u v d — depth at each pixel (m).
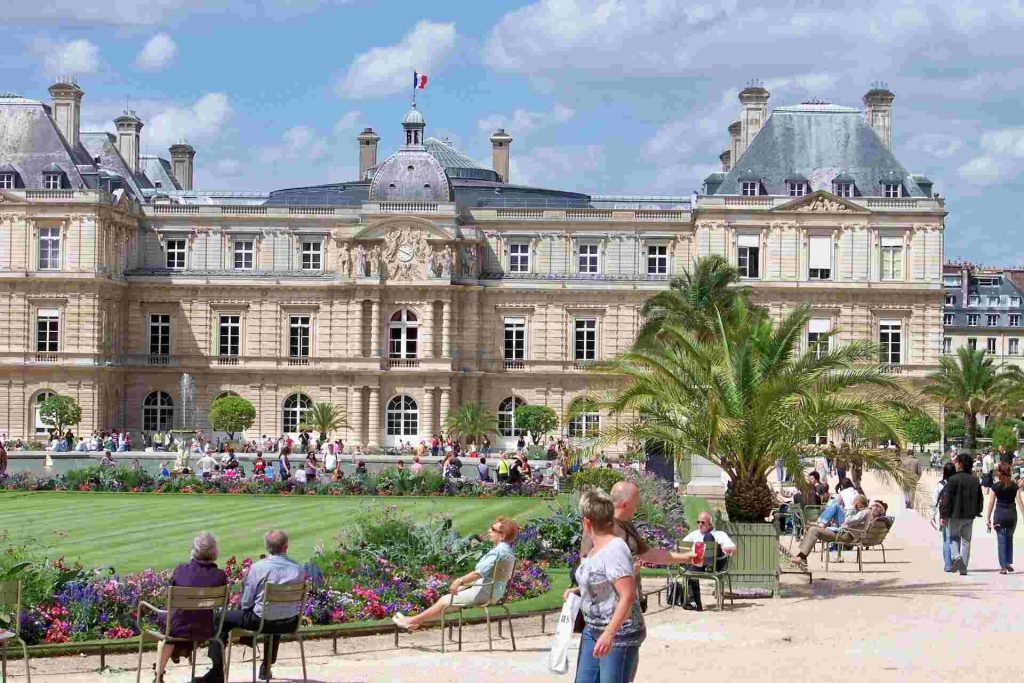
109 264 119.81
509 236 126.38
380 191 123.25
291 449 99.56
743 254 120.31
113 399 121.25
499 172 152.00
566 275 125.00
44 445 109.94
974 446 113.00
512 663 28.92
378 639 31.94
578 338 123.31
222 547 49.62
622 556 20.08
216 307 123.12
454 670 28.06
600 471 59.53
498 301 122.94
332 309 121.69
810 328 119.81
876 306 119.38
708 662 28.12
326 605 33.47
